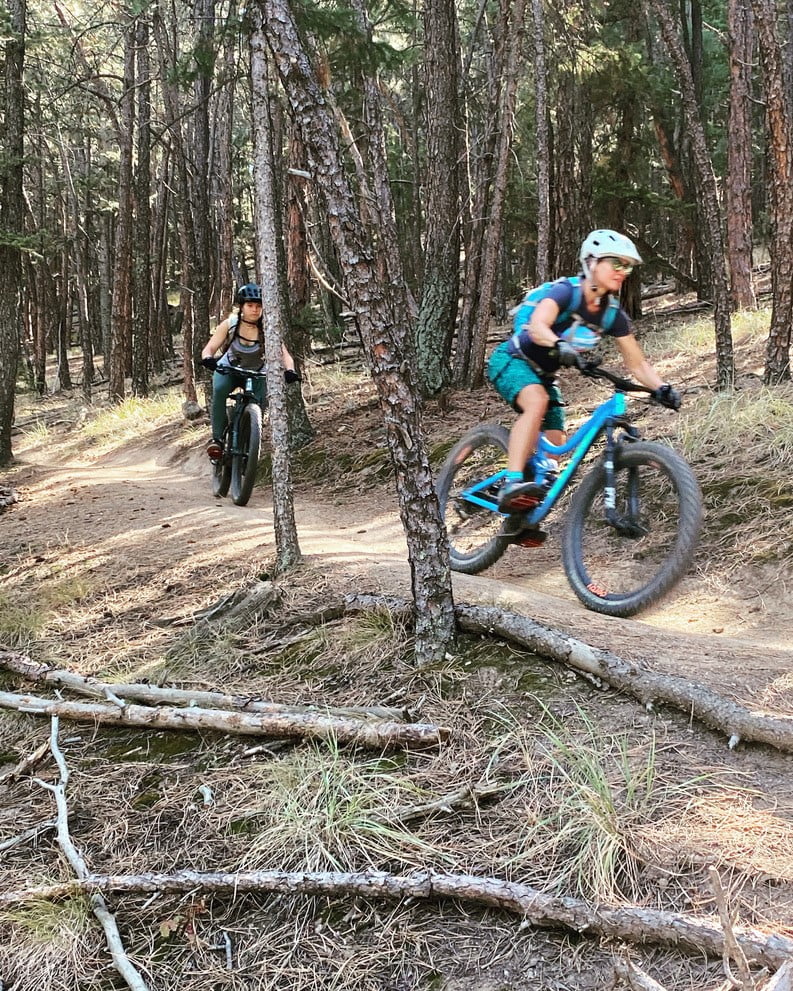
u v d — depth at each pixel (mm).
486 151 11305
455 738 3178
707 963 2102
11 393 12188
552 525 6266
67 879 2939
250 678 4066
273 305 5488
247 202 31000
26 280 28328
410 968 2355
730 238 12188
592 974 2188
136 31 17375
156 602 5426
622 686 3232
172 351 29547
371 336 3537
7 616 5469
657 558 5352
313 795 3008
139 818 3225
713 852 2406
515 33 9875
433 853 2674
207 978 2469
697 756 2861
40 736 4008
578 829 2553
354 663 3914
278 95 11375
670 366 9953
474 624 3777
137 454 13734
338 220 3410
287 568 5316
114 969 2570
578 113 13641
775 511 5266
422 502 3711
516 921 2404
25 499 9578
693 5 16438
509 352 4160
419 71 19641
